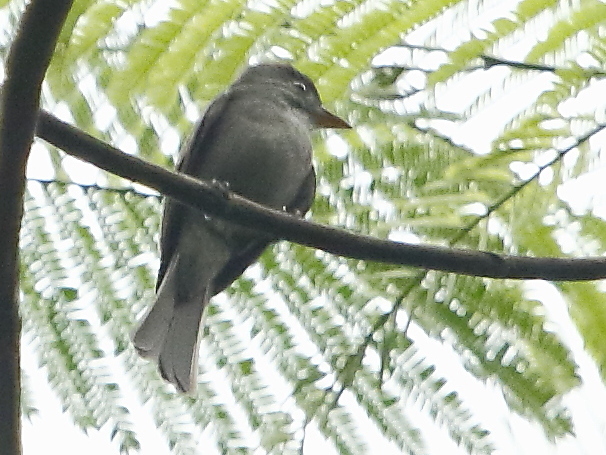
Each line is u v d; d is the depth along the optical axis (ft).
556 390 19.88
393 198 20.75
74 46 19.02
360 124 20.35
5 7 18.70
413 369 20.53
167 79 19.42
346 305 21.21
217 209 20.11
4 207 17.34
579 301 20.45
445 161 20.42
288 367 20.80
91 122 19.33
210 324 21.21
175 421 20.43
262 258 21.68
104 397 20.38
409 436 20.03
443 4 19.34
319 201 21.12
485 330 20.58
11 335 18.04
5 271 17.72
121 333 20.92
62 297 20.83
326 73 19.63
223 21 19.33
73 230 21.21
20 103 16.63
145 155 19.98
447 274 21.08
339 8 19.42
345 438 20.21
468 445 19.61
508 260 19.49
